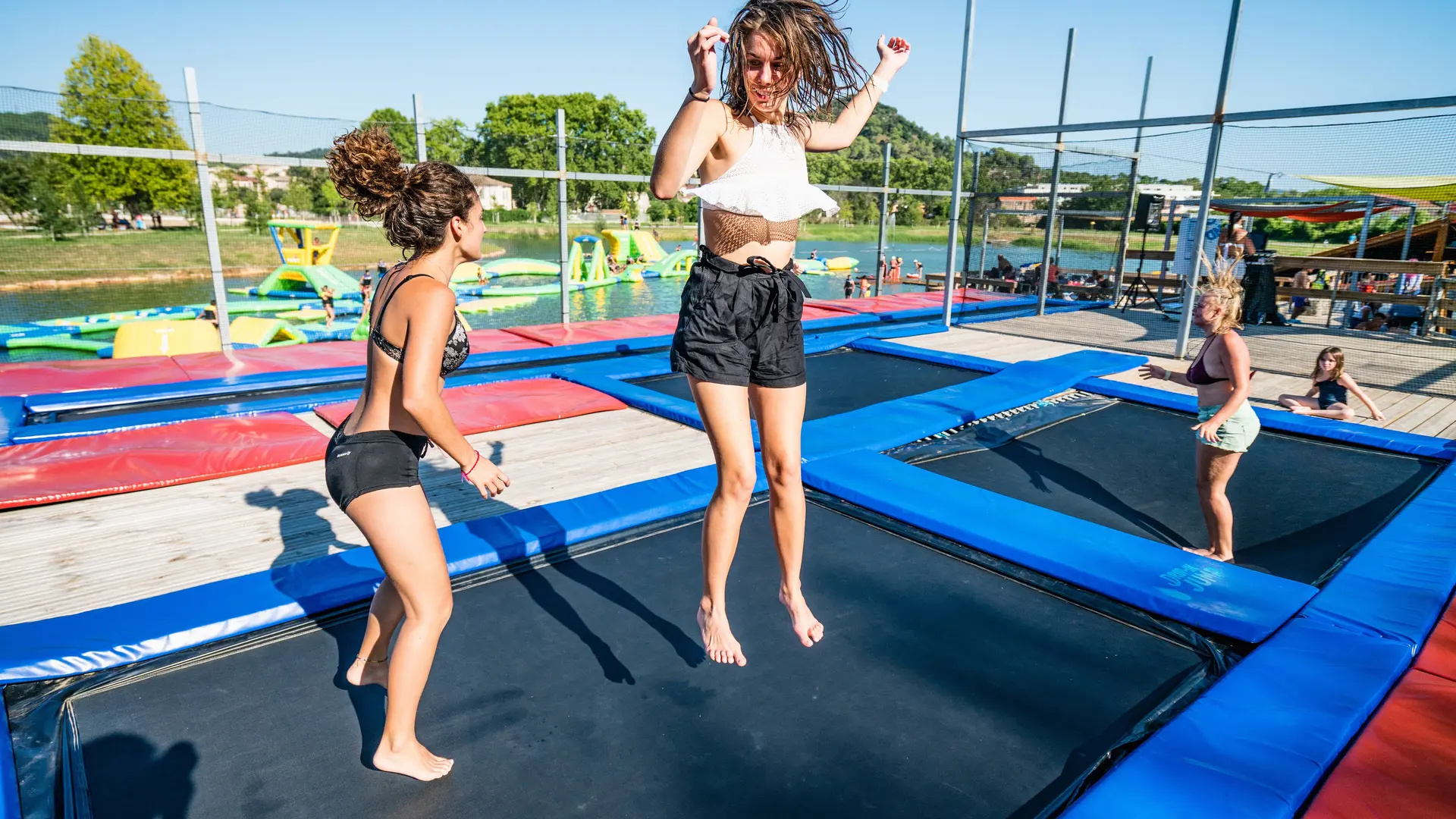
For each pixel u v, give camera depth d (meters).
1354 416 5.23
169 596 2.62
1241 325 3.10
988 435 4.90
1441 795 1.70
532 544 3.08
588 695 2.18
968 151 9.83
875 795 1.81
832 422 4.92
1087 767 1.91
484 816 1.73
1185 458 4.55
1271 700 2.06
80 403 5.47
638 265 20.83
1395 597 2.66
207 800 1.77
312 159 7.52
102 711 2.10
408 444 1.71
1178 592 2.68
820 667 2.33
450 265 1.72
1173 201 11.93
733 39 1.62
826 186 12.33
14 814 1.70
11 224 16.17
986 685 2.26
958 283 15.65
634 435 4.88
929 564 3.06
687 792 1.82
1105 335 8.88
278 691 2.20
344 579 2.75
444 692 2.19
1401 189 10.67
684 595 2.79
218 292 7.33
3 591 2.82
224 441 4.52
